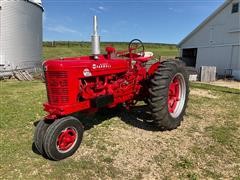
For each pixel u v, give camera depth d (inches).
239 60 731.4
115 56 206.5
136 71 209.5
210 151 173.3
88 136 193.5
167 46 2320.4
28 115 243.4
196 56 893.2
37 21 762.2
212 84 569.9
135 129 209.5
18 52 676.1
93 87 177.2
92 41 182.4
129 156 164.2
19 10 665.6
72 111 162.2
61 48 1726.1
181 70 210.8
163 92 190.7
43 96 337.1
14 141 183.0
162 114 193.0
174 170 149.3
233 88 477.4
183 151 172.4
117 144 180.9
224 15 775.7
